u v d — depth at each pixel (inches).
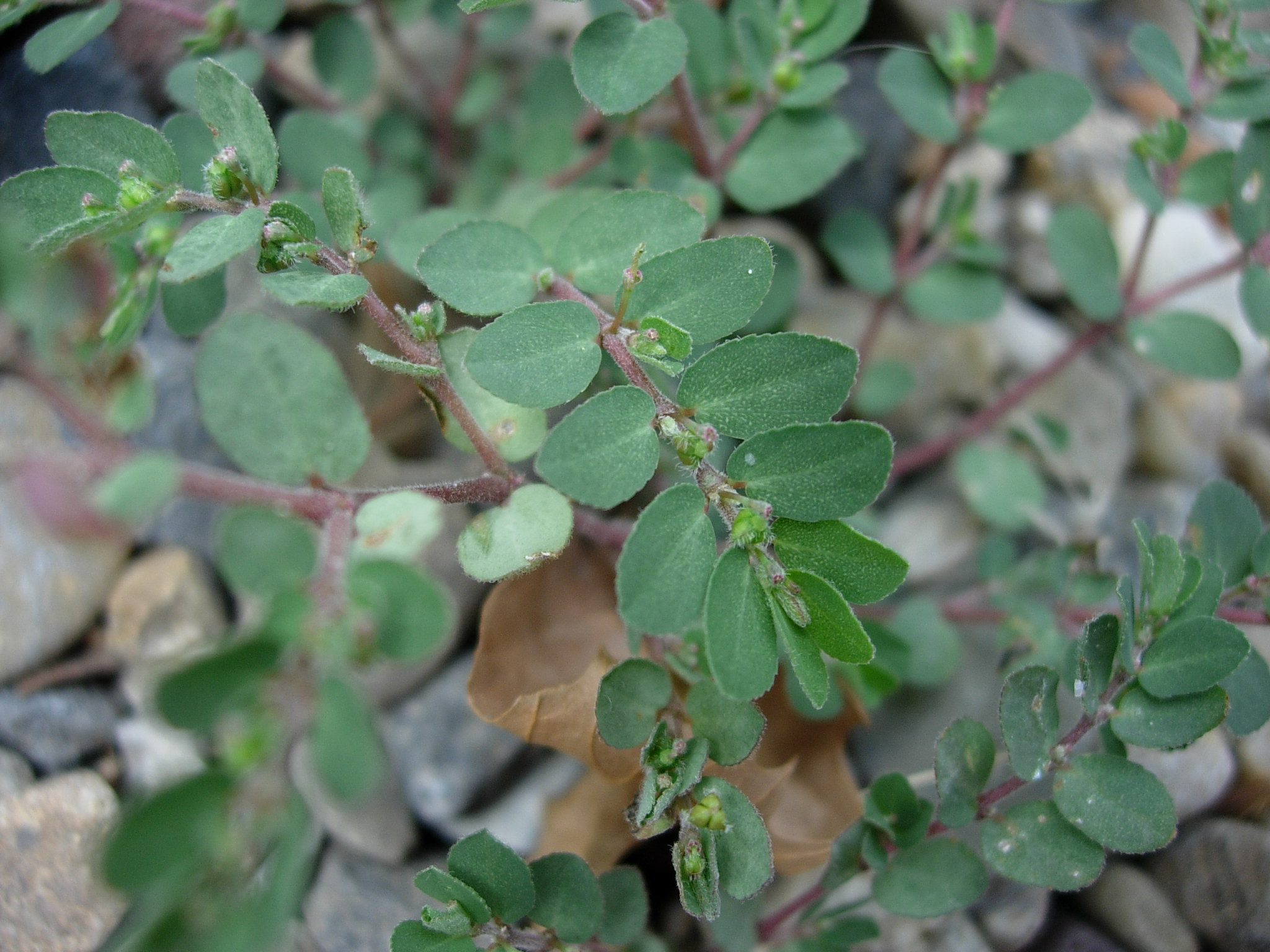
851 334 4.8
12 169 4.1
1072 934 3.7
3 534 3.6
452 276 3.0
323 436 2.6
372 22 4.9
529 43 5.1
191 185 3.3
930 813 3.0
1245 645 2.8
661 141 4.0
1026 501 4.4
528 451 3.1
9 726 3.6
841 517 2.7
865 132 4.9
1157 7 5.8
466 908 2.8
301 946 3.5
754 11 3.7
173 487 2.1
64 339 2.6
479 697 3.2
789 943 3.4
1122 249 5.1
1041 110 3.9
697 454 2.7
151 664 2.3
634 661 2.9
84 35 3.4
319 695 2.2
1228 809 3.8
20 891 3.3
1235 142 5.6
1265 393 5.1
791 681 3.4
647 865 3.7
